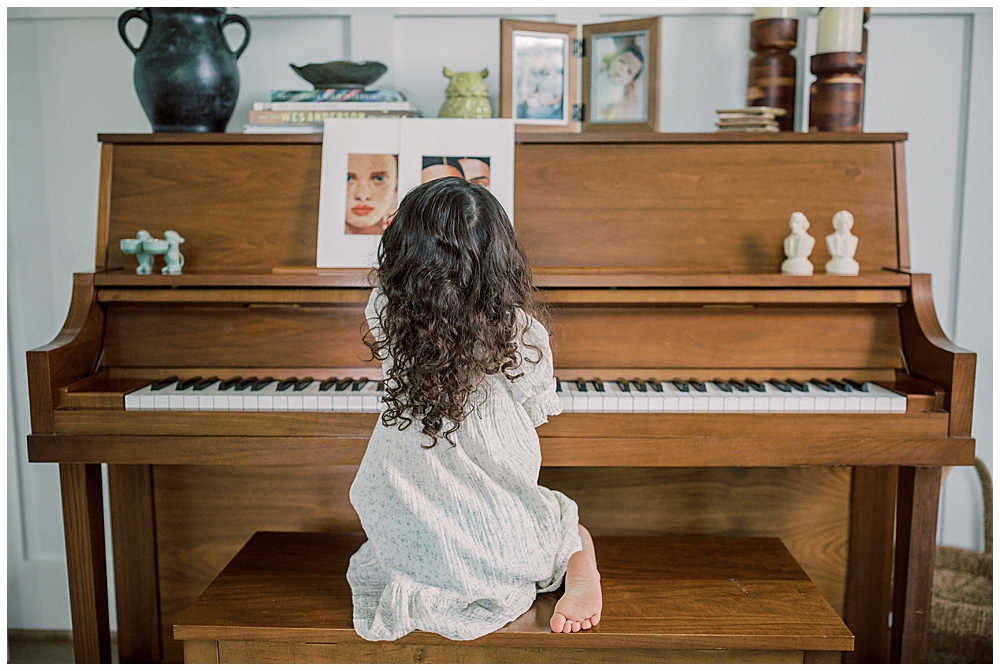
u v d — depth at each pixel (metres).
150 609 1.94
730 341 1.68
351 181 1.76
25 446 2.23
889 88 2.10
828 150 1.77
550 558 1.36
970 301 2.16
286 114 1.85
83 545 1.65
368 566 1.39
